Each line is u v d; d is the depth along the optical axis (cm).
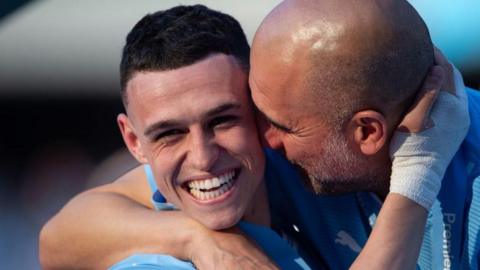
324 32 655
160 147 668
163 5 1778
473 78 1636
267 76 670
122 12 1822
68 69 1834
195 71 648
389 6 662
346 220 773
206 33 657
